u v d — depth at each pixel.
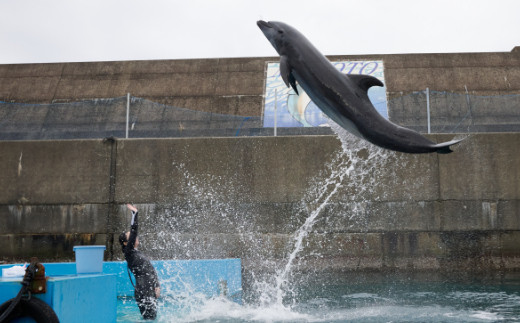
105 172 12.68
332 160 12.41
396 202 12.09
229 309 6.80
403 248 11.91
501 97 17.78
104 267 7.93
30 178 12.71
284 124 17.17
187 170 12.63
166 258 12.23
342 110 4.63
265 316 6.23
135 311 6.61
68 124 18.09
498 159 12.05
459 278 10.34
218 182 12.55
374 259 11.87
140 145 12.77
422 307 6.65
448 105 17.86
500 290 8.36
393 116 17.67
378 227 12.02
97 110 18.62
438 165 12.12
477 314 6.04
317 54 4.76
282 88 18.81
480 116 17.34
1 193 12.66
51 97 19.33
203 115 18.17
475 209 11.95
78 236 12.47
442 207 11.99
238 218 12.37
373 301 7.33
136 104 18.77
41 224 12.55
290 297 8.00
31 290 3.61
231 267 8.80
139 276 6.12
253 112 18.09
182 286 8.09
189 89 19.33
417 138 4.41
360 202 12.16
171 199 12.54
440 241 11.88
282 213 12.30
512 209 11.88
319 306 7.00
